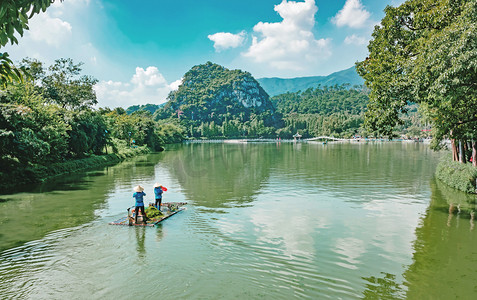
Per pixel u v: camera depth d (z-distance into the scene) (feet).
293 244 36.88
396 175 98.12
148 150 239.71
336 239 38.83
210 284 26.66
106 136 165.17
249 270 29.53
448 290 26.25
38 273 28.71
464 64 40.11
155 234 39.96
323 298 24.62
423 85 49.26
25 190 73.31
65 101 160.86
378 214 51.21
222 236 39.42
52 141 101.86
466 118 54.54
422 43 53.98
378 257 33.24
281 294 25.13
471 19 41.73
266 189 74.54
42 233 40.37
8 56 15.11
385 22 68.03
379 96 58.49
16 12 14.05
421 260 32.58
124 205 57.11
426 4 59.98
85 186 79.36
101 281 27.12
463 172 72.54
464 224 45.80
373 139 490.08
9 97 92.17
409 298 24.86
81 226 43.50
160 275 28.27
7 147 79.71
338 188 75.46
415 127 500.33
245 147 328.08
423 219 48.32
